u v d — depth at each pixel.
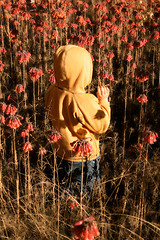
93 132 3.08
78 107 2.88
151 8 8.12
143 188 2.86
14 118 2.54
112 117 5.28
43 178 3.16
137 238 2.85
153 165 3.41
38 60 6.33
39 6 7.26
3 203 3.02
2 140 4.02
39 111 4.74
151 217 3.11
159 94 5.59
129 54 4.53
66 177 3.23
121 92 5.77
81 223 1.75
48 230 2.74
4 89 5.50
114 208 3.27
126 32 7.53
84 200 3.20
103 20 6.54
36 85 5.74
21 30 7.20
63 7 7.25
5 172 3.51
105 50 6.04
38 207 2.96
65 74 2.87
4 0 7.63
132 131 4.63
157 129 4.65
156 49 6.55
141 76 3.08
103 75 4.40
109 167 4.04
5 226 2.76
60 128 3.04
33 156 3.87
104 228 2.81
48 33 7.48
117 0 8.27
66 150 3.09
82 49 2.91
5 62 6.41
